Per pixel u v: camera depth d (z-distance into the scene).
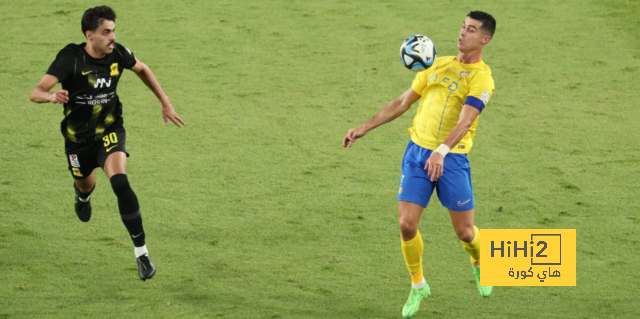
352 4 43.03
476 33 17.38
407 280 19.91
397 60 36.03
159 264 20.20
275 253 20.98
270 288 19.25
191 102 31.33
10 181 24.58
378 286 19.56
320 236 21.95
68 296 18.48
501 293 19.42
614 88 33.31
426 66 17.98
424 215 23.22
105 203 23.55
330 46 37.47
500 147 27.91
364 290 19.36
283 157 26.92
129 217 17.80
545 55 36.75
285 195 24.28
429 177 17.75
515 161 26.83
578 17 41.47
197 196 24.09
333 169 26.12
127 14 40.94
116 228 22.09
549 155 27.31
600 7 42.84
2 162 25.86
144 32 38.59
